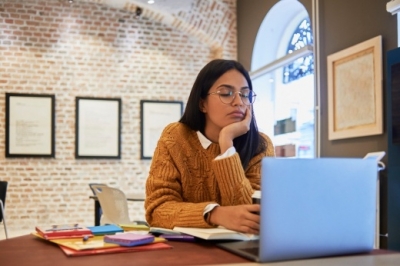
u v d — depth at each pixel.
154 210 1.55
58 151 6.95
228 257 1.07
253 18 7.13
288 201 1.02
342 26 5.00
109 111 7.17
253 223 1.25
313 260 1.05
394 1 3.97
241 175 1.49
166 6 7.21
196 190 1.64
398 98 3.65
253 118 1.70
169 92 7.48
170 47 7.54
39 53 6.97
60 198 6.92
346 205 1.10
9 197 6.73
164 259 1.04
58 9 7.08
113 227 1.48
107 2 7.14
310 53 5.59
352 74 4.76
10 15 6.88
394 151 3.69
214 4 7.54
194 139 1.68
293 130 6.36
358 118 4.66
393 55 3.72
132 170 7.23
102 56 7.23
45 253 1.14
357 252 1.14
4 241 1.34
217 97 1.60
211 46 7.71
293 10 6.57
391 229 3.69
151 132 7.34
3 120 6.77
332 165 1.08
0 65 6.80
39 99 6.90
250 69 7.18
